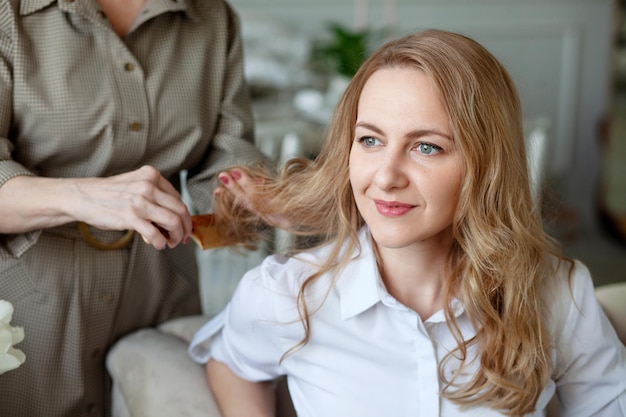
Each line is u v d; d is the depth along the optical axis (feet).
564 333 3.56
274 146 8.34
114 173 4.27
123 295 4.40
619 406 3.56
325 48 10.12
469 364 3.43
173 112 4.30
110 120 4.09
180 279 4.76
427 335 3.39
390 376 3.42
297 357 3.54
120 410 4.28
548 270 3.61
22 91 3.92
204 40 4.47
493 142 3.23
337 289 3.53
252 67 10.64
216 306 8.64
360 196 3.21
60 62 3.96
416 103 3.05
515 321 3.40
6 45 3.89
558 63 13.61
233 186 3.89
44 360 4.17
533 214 3.50
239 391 3.85
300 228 3.87
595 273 11.50
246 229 3.97
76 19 3.98
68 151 4.10
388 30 11.02
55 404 4.25
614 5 12.53
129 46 4.18
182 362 4.17
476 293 3.37
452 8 13.23
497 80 3.25
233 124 4.65
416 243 3.41
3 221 3.75
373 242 3.54
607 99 12.93
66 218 3.68
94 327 4.30
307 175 3.76
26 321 4.10
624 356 3.64
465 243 3.36
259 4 12.67
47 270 4.08
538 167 7.84
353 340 3.47
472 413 3.38
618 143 12.67
